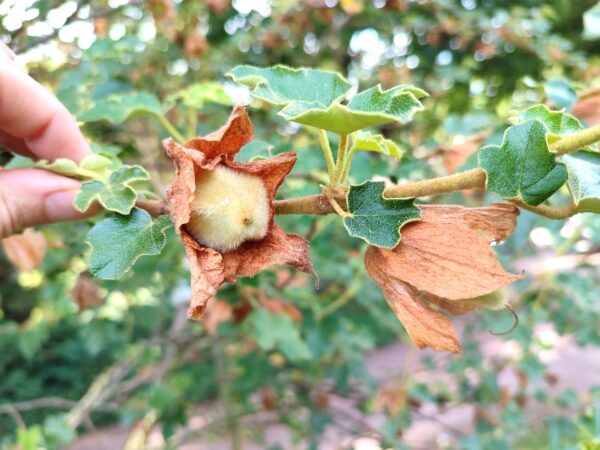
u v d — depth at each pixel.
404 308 0.13
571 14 1.00
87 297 0.38
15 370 1.09
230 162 0.14
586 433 0.27
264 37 0.49
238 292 0.34
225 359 0.58
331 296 0.47
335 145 0.25
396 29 0.59
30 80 0.20
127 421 0.55
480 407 0.53
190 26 0.43
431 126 0.53
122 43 0.33
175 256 0.36
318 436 0.59
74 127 0.22
